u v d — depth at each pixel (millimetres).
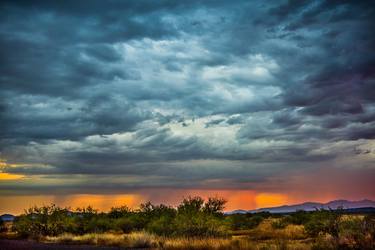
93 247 29109
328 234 27078
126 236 32906
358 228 22812
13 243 34250
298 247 21391
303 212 47656
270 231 37531
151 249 26578
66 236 38500
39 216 46750
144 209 46344
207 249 24297
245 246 23156
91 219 47719
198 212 33688
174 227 33469
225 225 34312
